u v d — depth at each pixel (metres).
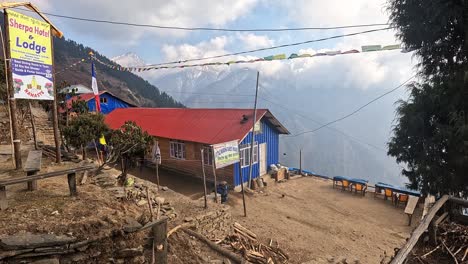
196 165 20.56
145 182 12.63
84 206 6.18
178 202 11.54
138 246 5.56
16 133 8.65
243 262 7.30
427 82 11.81
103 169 11.84
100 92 34.50
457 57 10.92
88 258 4.98
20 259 4.44
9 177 7.96
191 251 7.23
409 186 13.04
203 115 24.44
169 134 22.33
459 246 5.14
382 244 12.10
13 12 7.92
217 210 10.98
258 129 21.53
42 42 8.82
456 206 6.02
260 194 18.36
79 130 11.71
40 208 5.84
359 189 18.61
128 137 10.81
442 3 9.88
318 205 16.77
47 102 15.25
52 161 10.52
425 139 11.56
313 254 10.85
